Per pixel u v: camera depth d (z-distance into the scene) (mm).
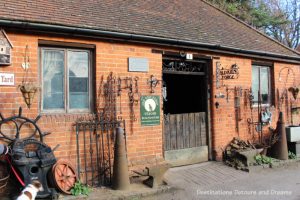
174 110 11297
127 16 9070
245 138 10867
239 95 10688
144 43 8430
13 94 6719
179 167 9320
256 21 23016
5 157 6586
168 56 9047
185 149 9547
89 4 8844
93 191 7207
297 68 12938
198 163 9758
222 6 20656
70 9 8062
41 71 7191
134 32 8141
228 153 10086
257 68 11617
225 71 10281
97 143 7668
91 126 7590
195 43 9172
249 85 11031
